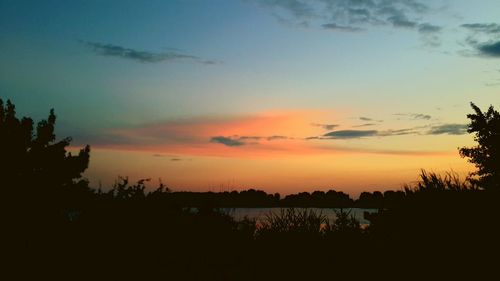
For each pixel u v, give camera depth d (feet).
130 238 23.67
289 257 26.17
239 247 28.53
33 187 22.12
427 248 21.06
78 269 21.12
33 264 20.33
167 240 25.45
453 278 19.88
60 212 22.90
